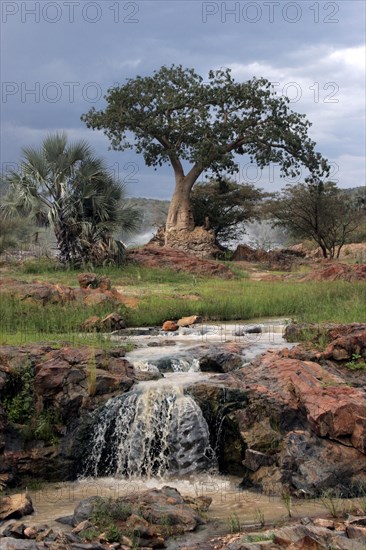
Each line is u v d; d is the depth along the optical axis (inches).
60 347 549.6
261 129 2087.8
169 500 369.7
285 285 1103.6
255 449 444.1
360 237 2564.0
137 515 343.9
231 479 453.7
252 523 359.3
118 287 1116.5
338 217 2167.8
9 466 457.1
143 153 2112.5
